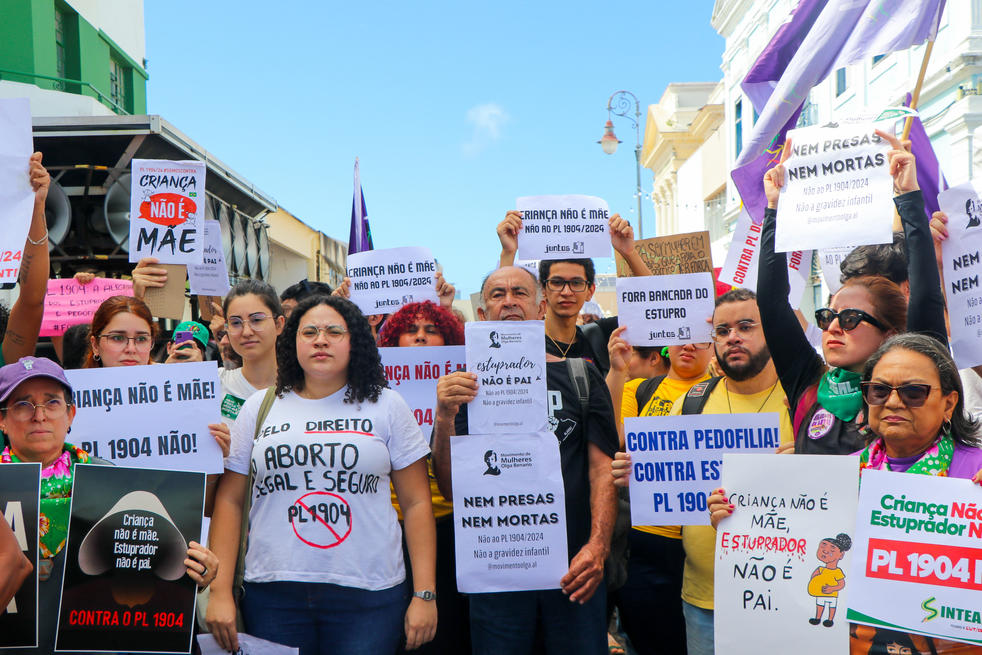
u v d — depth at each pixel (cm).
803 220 355
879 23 453
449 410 350
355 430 329
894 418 273
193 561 303
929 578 265
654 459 353
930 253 326
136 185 467
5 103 364
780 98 494
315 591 317
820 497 294
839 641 283
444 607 385
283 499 322
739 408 369
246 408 347
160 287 466
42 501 298
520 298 391
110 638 296
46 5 1516
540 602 350
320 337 331
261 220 1302
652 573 393
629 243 462
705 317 416
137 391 352
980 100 1102
